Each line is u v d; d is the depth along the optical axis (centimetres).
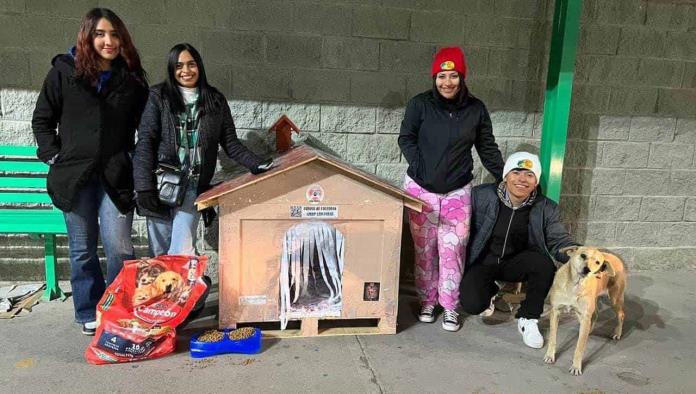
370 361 262
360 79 355
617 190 404
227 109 275
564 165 393
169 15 326
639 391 246
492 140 304
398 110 364
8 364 246
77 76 240
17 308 301
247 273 268
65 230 295
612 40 378
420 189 299
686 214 413
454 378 250
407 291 358
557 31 351
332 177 263
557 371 260
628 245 413
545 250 297
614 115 390
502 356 273
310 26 342
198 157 265
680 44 387
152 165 259
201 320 294
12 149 319
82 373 241
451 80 278
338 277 277
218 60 336
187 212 269
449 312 301
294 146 326
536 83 376
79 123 247
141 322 251
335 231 271
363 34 349
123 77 251
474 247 302
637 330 309
